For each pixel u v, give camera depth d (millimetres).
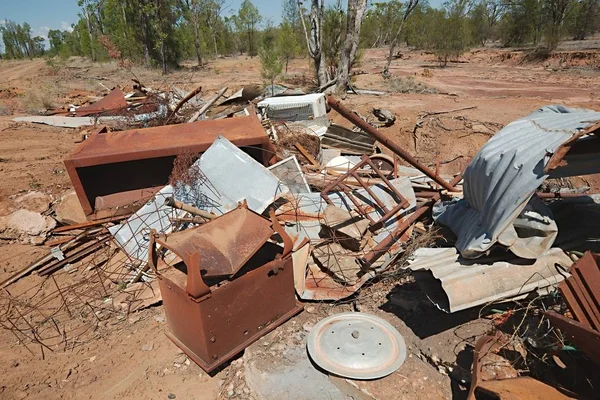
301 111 8555
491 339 2895
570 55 25203
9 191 7062
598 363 2555
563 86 17703
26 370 3555
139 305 4305
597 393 2688
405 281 4324
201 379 3346
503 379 2738
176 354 3621
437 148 9484
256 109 8891
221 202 4934
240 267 3209
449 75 23344
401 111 11945
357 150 8094
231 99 10484
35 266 5078
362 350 3305
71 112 12680
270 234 3457
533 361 3102
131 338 3877
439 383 3098
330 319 3697
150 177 6016
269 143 5789
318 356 3320
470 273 3326
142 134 6027
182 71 28781
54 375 3488
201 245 3264
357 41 16375
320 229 4738
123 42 29625
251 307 3469
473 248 3418
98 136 5996
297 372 3246
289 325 3801
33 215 5961
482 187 3846
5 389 3350
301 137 7320
